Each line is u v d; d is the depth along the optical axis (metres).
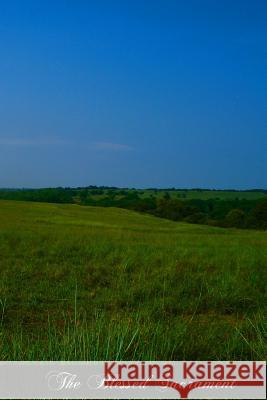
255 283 12.53
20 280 12.54
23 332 8.26
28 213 47.41
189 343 7.03
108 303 10.67
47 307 10.38
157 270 13.57
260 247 19.44
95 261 14.69
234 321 9.59
